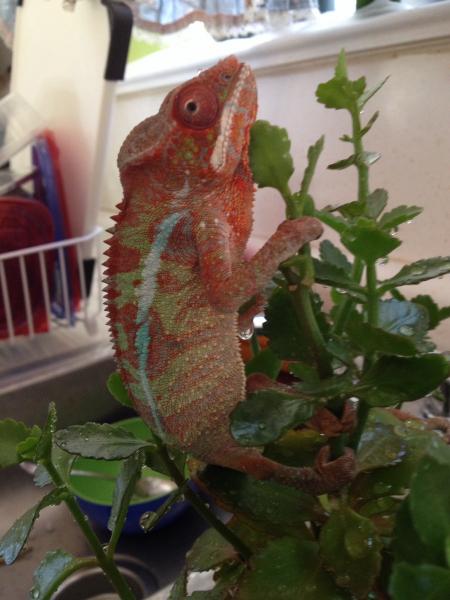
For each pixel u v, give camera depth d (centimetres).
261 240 61
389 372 14
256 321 34
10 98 56
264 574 16
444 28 40
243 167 25
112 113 54
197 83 24
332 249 22
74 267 57
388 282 16
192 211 24
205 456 23
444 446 13
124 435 20
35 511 17
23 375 51
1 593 39
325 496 21
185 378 23
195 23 76
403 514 13
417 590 10
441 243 45
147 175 25
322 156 53
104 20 52
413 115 45
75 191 58
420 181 46
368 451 18
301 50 51
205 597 19
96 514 41
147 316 24
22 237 53
